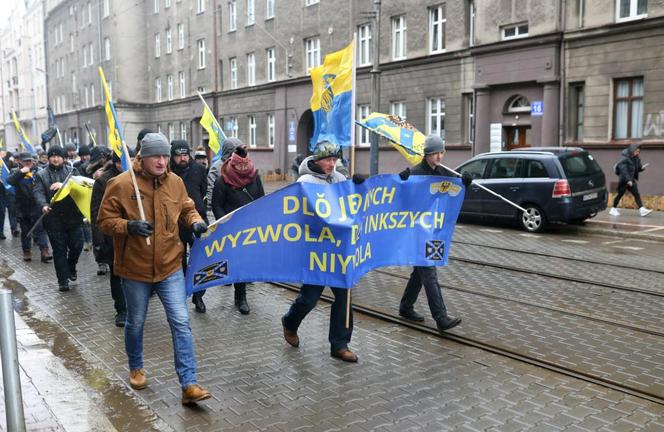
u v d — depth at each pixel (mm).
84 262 11070
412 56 26469
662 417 4520
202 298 8094
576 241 13234
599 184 14852
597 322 6895
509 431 4289
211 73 41781
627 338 6336
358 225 5555
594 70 19750
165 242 4777
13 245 13547
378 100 21844
